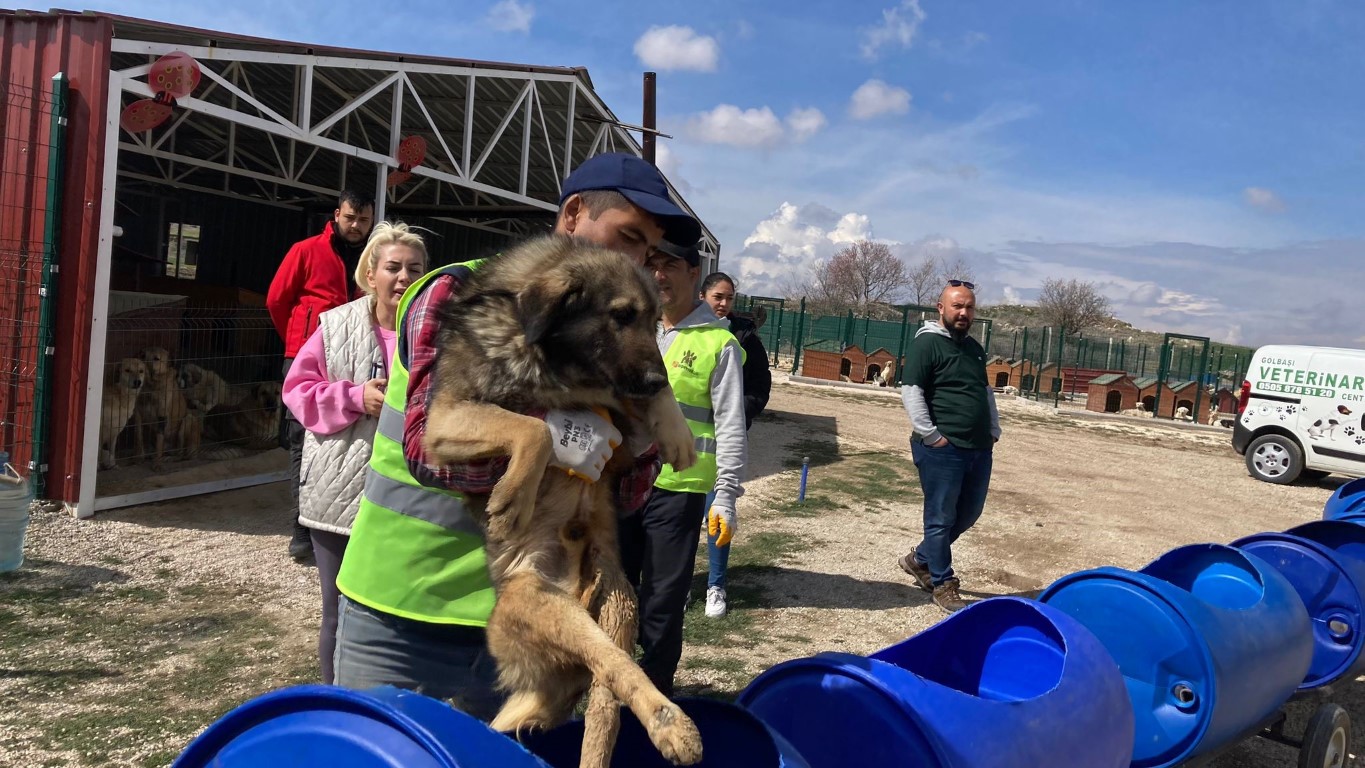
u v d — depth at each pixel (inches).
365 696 65.4
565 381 95.3
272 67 519.8
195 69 339.9
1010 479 580.4
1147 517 488.7
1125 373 1294.3
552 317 91.8
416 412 92.4
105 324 318.7
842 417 844.6
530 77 566.9
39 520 304.0
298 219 920.9
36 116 316.5
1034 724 106.0
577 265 97.0
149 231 818.2
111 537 300.5
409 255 171.6
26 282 316.8
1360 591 196.7
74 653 212.2
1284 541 207.8
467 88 526.0
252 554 297.4
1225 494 592.4
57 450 317.4
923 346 289.6
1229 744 161.2
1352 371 622.2
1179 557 183.2
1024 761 102.1
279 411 453.1
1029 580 340.8
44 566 267.6
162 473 381.4
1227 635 150.2
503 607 87.7
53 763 164.6
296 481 291.4
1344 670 193.2
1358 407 617.9
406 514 101.1
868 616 284.0
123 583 261.3
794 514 423.2
